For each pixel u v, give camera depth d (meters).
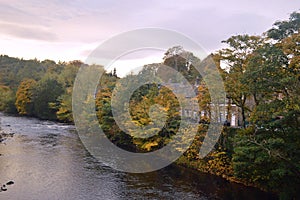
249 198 16.70
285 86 14.09
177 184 19.06
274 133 15.52
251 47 20.77
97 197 16.34
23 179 18.97
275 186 17.28
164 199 16.33
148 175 20.91
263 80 14.55
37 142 31.69
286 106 13.91
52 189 17.33
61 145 30.31
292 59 14.94
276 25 17.66
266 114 15.34
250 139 15.70
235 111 23.16
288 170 14.17
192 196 16.92
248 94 18.61
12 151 26.98
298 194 15.27
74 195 16.53
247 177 19.09
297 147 14.57
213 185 18.95
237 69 20.91
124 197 16.48
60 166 22.41
